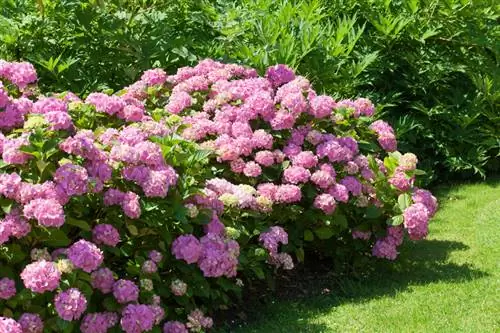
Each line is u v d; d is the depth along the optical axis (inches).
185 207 165.9
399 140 307.1
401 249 230.4
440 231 252.8
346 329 175.9
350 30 300.5
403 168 209.2
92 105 187.3
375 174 210.2
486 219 261.0
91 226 161.0
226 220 183.9
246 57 262.1
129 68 252.2
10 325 134.6
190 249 164.7
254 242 199.3
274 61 259.3
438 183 318.7
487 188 306.3
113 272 158.6
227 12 296.4
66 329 144.3
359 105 228.5
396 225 205.3
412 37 312.7
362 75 301.9
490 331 170.6
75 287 145.4
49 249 153.9
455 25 320.8
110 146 169.8
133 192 164.4
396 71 317.1
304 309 190.9
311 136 210.2
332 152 206.5
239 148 199.3
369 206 207.0
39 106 171.8
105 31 253.1
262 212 191.2
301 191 204.2
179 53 255.4
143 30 265.4
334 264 217.3
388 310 186.1
